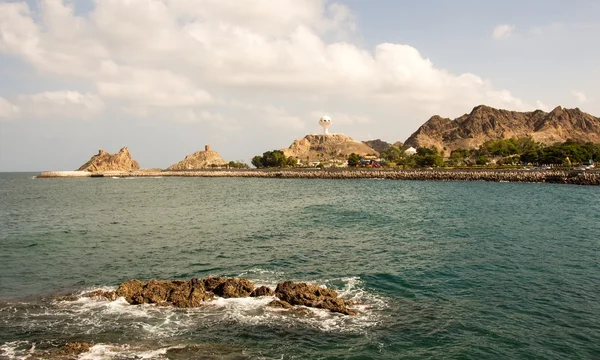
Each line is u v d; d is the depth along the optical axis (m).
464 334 19.33
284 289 23.55
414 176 156.75
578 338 18.91
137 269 30.92
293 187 127.12
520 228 45.94
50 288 26.47
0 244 40.28
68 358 17.06
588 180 111.50
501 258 32.62
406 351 17.75
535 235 41.78
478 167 177.50
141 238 42.84
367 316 21.36
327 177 179.62
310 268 30.38
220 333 19.30
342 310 21.66
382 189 111.12
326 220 53.22
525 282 26.75
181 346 18.08
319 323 20.41
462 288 25.69
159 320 20.73
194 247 38.03
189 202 83.75
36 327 20.16
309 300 22.62
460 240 39.62
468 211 61.12
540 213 57.97
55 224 54.47
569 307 22.50
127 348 17.89
